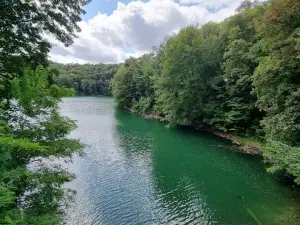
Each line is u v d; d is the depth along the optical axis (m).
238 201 11.29
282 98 13.77
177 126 31.06
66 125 7.78
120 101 52.19
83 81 88.50
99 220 9.88
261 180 13.66
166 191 12.51
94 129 28.42
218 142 22.64
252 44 22.72
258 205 10.83
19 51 8.62
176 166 16.22
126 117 38.84
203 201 11.40
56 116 7.55
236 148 20.45
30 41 8.95
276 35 13.17
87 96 85.75
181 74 28.55
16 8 8.27
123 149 20.17
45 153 6.68
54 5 9.23
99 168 15.70
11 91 5.25
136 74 50.84
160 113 37.25
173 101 29.30
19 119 6.78
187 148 20.56
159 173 14.96
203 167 15.99
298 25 12.18
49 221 5.14
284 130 12.70
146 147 20.86
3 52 8.01
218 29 35.38
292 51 12.25
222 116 25.42
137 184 13.35
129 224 9.63
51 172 7.09
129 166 16.17
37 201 6.08
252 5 31.06
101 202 11.31
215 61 28.95
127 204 11.17
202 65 28.44
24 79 5.16
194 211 10.52
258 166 16.02
